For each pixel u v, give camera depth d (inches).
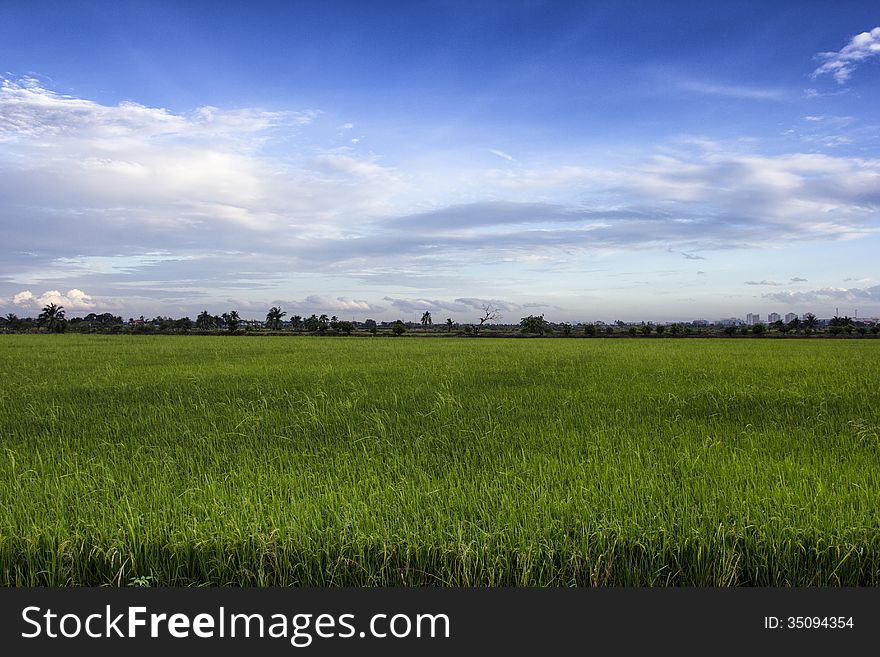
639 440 339.0
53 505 235.3
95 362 880.3
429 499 236.2
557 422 392.5
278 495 245.6
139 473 280.8
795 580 192.7
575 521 209.9
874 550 195.9
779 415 409.1
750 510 217.0
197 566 200.7
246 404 478.3
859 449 310.7
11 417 429.7
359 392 529.3
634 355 1037.2
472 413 430.6
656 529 204.4
